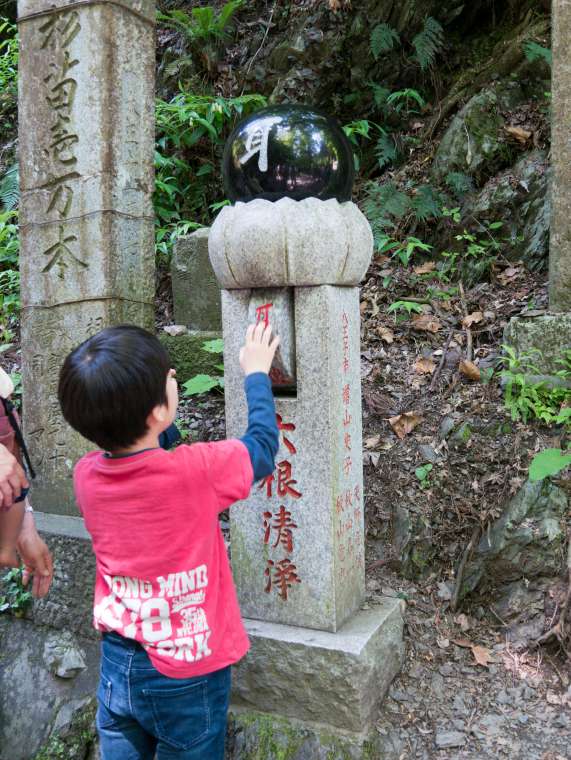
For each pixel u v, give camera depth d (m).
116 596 1.50
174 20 5.57
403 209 4.30
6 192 5.04
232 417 2.14
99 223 2.75
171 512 1.43
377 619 2.17
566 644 2.23
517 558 2.46
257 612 2.17
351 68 5.20
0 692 2.59
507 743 1.98
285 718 2.05
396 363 3.45
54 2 2.75
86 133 2.75
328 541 2.03
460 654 2.32
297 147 1.94
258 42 5.52
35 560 1.94
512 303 3.58
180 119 4.86
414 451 2.93
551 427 2.79
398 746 1.99
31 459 2.95
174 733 1.52
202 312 3.89
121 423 1.40
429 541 2.66
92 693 2.43
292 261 1.93
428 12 5.09
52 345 2.89
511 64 4.77
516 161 4.38
